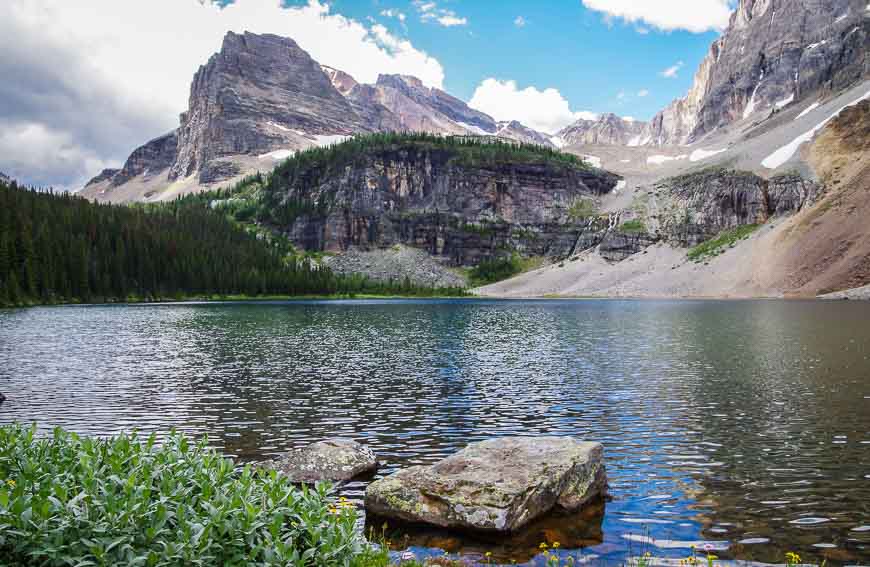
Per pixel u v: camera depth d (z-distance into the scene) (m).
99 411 27.16
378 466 19.05
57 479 10.05
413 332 68.75
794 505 14.93
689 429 23.02
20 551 7.97
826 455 19.16
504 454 16.06
